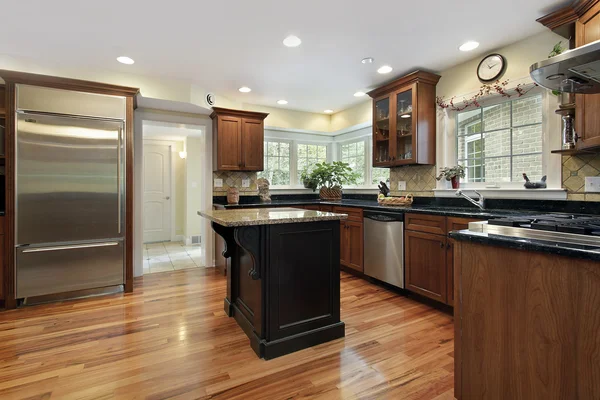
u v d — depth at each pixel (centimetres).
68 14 220
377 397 155
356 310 265
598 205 218
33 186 279
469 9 217
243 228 185
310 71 331
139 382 167
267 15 224
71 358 190
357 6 213
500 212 251
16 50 276
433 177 338
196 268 407
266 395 156
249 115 418
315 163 523
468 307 136
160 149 607
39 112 279
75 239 294
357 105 461
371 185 467
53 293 286
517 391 120
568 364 105
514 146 278
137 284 339
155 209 605
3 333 223
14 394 156
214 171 425
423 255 274
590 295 100
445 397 155
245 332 222
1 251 270
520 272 118
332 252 215
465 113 319
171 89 352
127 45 268
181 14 221
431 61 305
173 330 228
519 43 264
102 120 303
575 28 205
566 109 214
